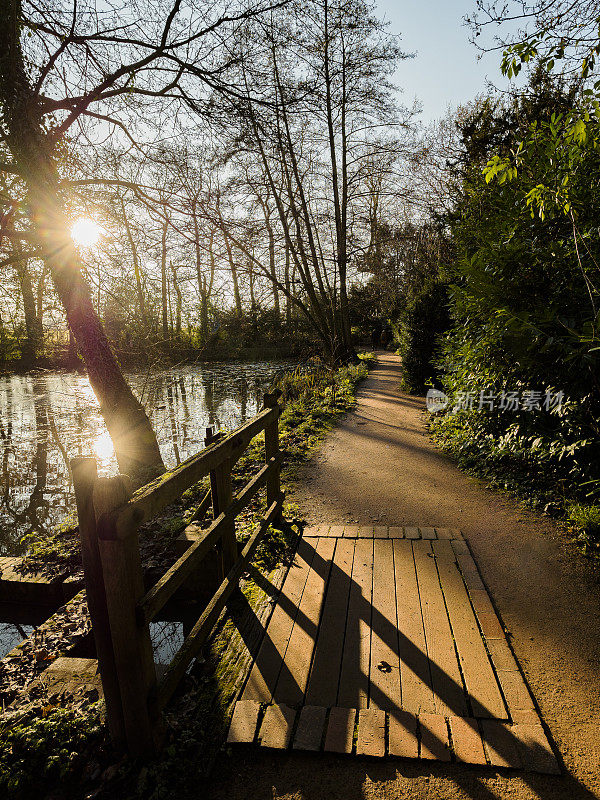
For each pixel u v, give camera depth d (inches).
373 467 264.5
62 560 182.1
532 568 148.7
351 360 831.7
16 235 245.8
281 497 191.9
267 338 1229.7
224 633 121.1
